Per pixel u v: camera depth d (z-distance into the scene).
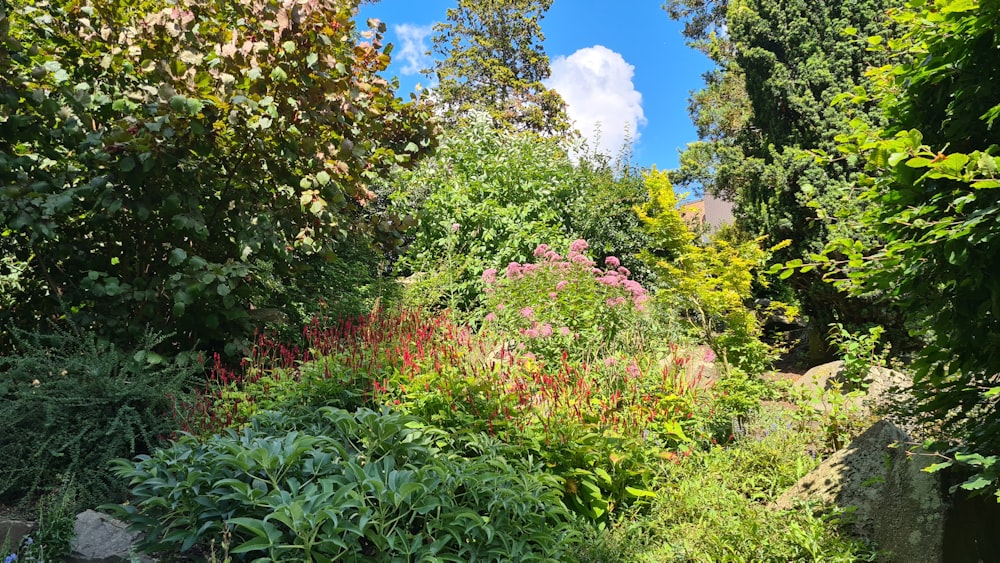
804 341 10.70
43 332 5.16
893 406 4.08
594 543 3.43
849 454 3.68
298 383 4.52
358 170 5.71
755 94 10.34
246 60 4.92
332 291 6.97
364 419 3.37
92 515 3.33
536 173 10.56
